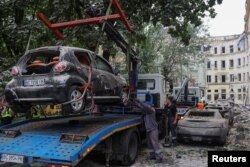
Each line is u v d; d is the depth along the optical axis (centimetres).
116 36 1030
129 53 1130
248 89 6638
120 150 859
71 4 1374
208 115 1327
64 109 738
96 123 866
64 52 771
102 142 835
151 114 947
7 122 1086
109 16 904
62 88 725
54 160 638
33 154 661
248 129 1802
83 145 667
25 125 895
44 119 982
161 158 931
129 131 892
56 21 1406
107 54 1547
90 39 1403
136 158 952
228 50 8375
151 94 1370
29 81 759
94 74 841
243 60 7781
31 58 818
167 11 1390
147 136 955
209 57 8656
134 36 1488
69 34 1386
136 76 1163
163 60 3572
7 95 785
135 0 1423
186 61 3656
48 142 706
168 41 3553
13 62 1381
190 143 1295
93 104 816
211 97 8662
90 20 908
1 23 1450
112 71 983
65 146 673
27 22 1479
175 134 1243
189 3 1391
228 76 8375
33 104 791
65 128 826
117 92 964
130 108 1102
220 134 1198
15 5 1388
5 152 689
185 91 2059
